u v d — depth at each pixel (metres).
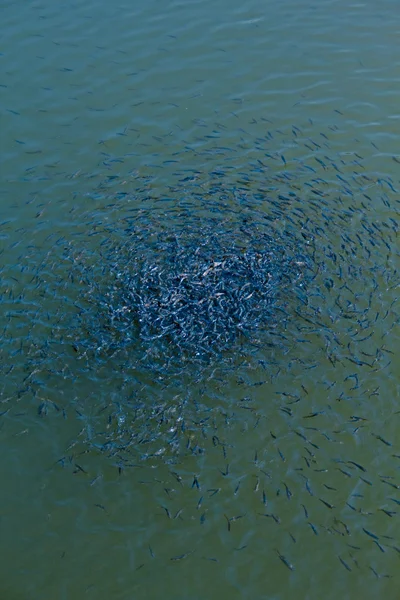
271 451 18.08
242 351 19.86
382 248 22.28
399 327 20.41
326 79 28.31
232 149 25.75
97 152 25.84
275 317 20.55
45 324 20.66
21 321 20.78
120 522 17.08
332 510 17.11
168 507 17.23
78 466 17.91
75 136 26.47
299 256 21.95
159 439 18.28
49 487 17.67
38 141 26.33
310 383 19.31
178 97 27.80
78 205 24.00
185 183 24.55
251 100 27.61
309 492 17.39
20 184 24.83
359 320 20.56
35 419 18.77
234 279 21.12
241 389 19.20
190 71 28.83
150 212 23.53
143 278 21.23
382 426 18.52
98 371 19.59
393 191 24.09
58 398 19.11
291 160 25.28
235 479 17.61
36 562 16.61
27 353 20.05
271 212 23.36
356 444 18.19
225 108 27.33
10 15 31.59
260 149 25.70
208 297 20.58
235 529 16.89
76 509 17.31
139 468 17.81
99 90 28.17
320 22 30.72
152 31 30.59
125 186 24.58
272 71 28.70
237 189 24.22
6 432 18.58
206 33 30.41
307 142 25.92
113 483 17.62
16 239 23.03
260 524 16.94
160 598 16.03
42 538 16.94
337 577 16.23
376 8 31.27
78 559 16.61
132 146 26.02
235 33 30.36
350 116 26.86
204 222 23.05
